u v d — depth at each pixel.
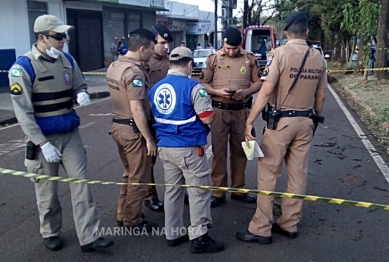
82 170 3.84
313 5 26.33
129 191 4.21
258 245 4.03
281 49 3.87
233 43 4.62
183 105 3.71
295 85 3.85
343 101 13.83
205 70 4.83
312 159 6.84
